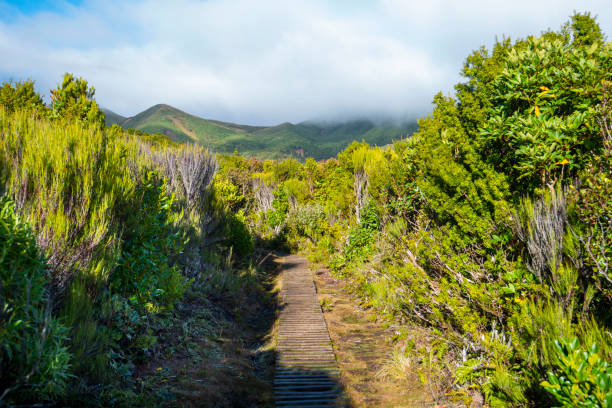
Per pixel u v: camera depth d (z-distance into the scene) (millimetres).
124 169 5297
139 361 4066
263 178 24125
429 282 5301
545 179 3916
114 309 4004
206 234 9445
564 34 5551
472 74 5531
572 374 2078
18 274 2516
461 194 4840
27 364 2385
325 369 5023
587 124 3559
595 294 3232
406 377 4594
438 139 6523
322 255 13805
